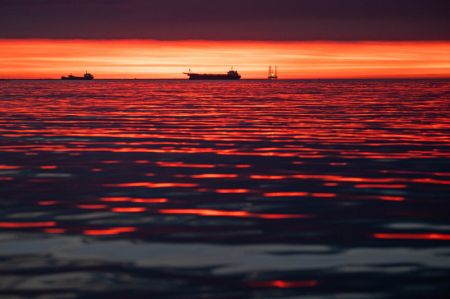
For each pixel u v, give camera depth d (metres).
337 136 56.19
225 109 100.94
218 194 29.34
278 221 23.86
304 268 18.08
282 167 37.78
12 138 54.53
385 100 131.88
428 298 15.85
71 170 36.59
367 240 21.08
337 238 21.34
